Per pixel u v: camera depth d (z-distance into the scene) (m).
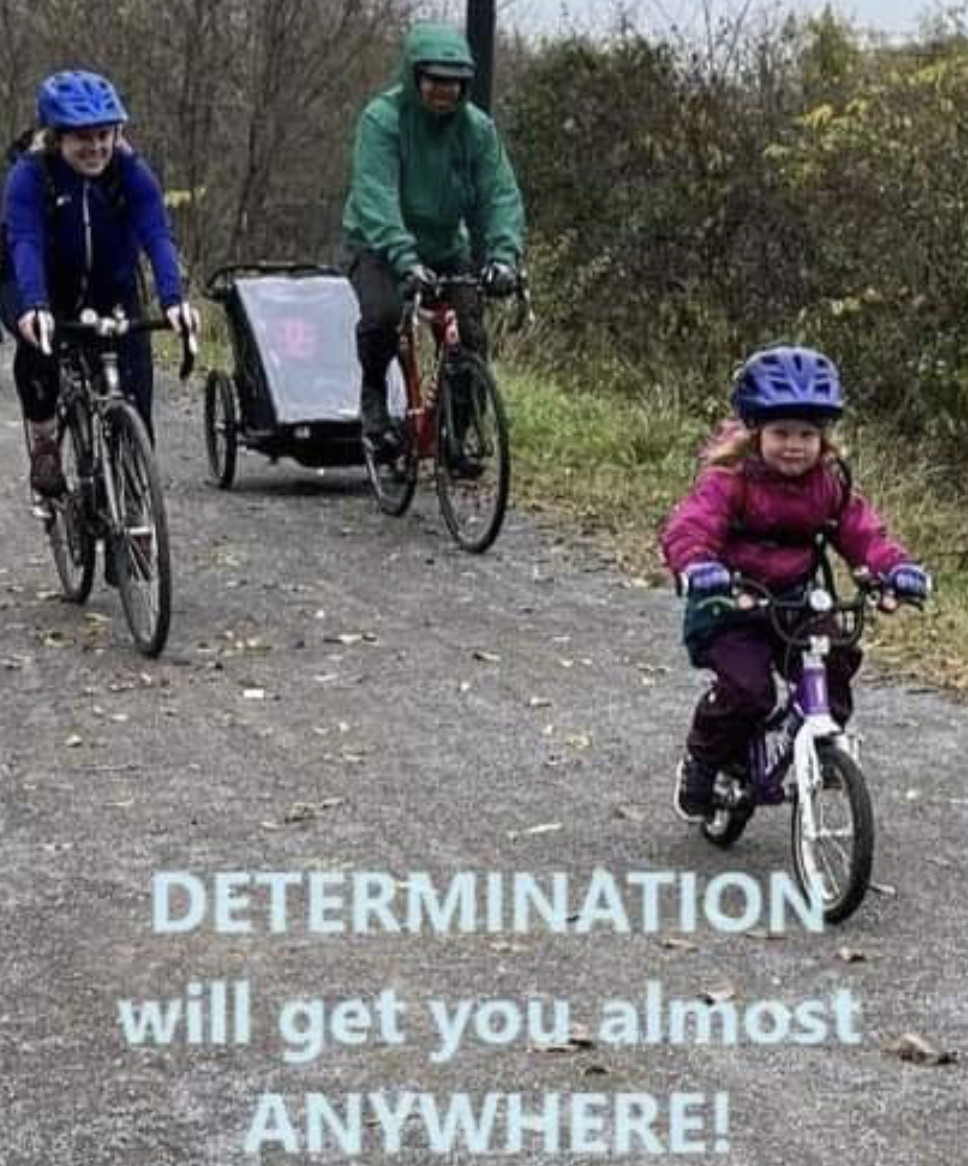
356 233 10.45
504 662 8.23
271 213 22.02
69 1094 4.57
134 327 8.30
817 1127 4.41
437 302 10.27
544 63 17.31
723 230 15.03
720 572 5.57
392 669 8.12
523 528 10.80
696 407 14.17
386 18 21.84
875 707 7.63
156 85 22.03
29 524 10.92
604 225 16.34
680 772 6.20
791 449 5.65
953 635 8.71
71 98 8.16
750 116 15.32
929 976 5.21
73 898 5.71
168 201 21.14
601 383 15.14
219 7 21.78
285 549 10.29
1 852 6.08
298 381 11.55
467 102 10.48
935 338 12.98
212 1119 4.46
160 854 6.05
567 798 6.59
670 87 15.86
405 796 6.59
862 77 15.17
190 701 7.67
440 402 10.29
